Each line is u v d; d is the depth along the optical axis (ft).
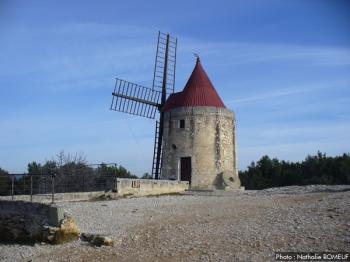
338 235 41.09
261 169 200.75
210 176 108.58
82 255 44.91
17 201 56.18
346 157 184.55
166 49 137.69
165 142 115.24
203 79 118.21
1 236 56.08
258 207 61.05
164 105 127.54
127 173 171.42
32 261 44.75
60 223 51.13
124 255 43.27
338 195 64.49
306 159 200.95
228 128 113.91
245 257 37.91
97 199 82.53
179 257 40.40
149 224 55.06
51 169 101.71
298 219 49.26
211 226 50.52
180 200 78.74
